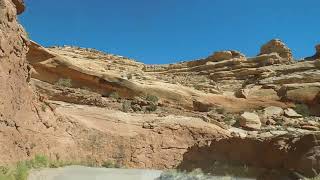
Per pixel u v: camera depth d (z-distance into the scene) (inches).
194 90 2465.6
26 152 781.9
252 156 676.7
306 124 1865.2
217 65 3193.9
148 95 2190.0
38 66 2087.8
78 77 2182.6
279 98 2472.9
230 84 2938.0
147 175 1037.2
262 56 3102.9
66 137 1213.7
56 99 1843.0
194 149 854.5
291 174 521.3
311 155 501.0
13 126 706.2
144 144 1437.0
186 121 1622.8
